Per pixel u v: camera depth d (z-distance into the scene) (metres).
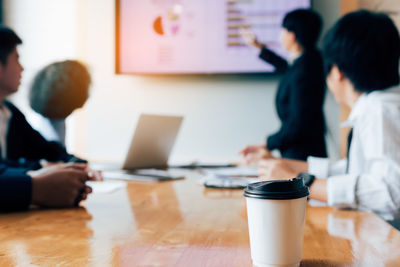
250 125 2.94
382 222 0.82
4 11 3.21
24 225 0.80
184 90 3.02
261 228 0.53
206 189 1.30
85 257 0.58
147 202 1.06
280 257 0.52
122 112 3.08
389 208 0.98
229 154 2.96
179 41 2.98
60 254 0.60
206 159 2.99
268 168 1.22
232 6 2.91
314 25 2.25
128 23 3.03
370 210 1.00
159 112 3.04
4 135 1.83
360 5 2.74
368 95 1.17
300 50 2.31
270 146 2.28
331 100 2.78
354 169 1.22
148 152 1.82
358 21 1.20
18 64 1.51
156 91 3.05
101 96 3.10
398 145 1.04
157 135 1.81
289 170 1.18
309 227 0.78
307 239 0.69
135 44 3.03
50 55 3.17
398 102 1.10
